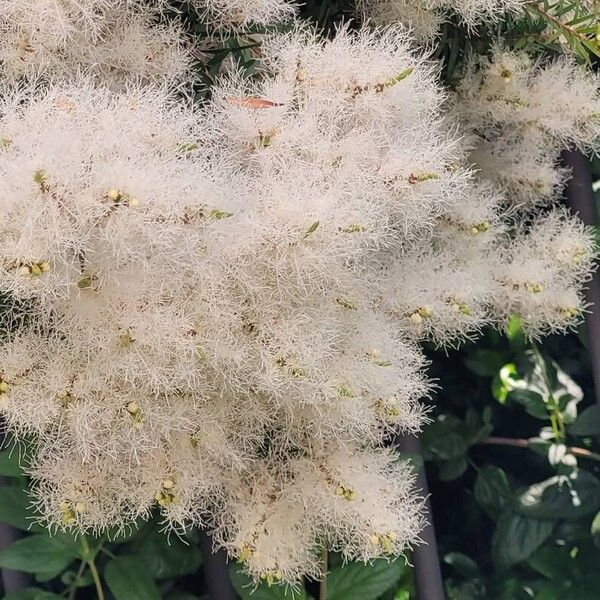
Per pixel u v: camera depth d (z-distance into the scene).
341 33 0.43
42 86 0.42
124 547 0.51
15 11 0.40
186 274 0.38
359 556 0.49
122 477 0.43
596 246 0.55
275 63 0.43
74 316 0.37
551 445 0.59
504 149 0.53
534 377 0.60
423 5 0.46
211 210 0.35
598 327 0.58
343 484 0.43
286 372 0.39
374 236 0.40
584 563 0.57
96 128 0.36
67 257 0.35
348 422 0.43
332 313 0.40
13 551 0.47
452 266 0.49
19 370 0.39
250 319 0.39
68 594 0.54
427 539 0.55
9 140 0.35
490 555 0.62
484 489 0.60
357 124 0.42
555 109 0.50
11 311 0.39
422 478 0.55
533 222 0.55
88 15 0.39
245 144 0.42
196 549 0.52
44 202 0.33
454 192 0.43
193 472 0.42
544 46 0.50
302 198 0.37
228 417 0.42
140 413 0.39
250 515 0.44
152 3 0.44
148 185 0.34
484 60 0.50
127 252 0.35
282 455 0.45
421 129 0.43
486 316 0.55
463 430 0.61
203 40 0.46
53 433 0.42
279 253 0.38
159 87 0.43
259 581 0.48
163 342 0.37
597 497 0.58
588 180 0.57
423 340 0.54
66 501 0.42
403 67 0.41
